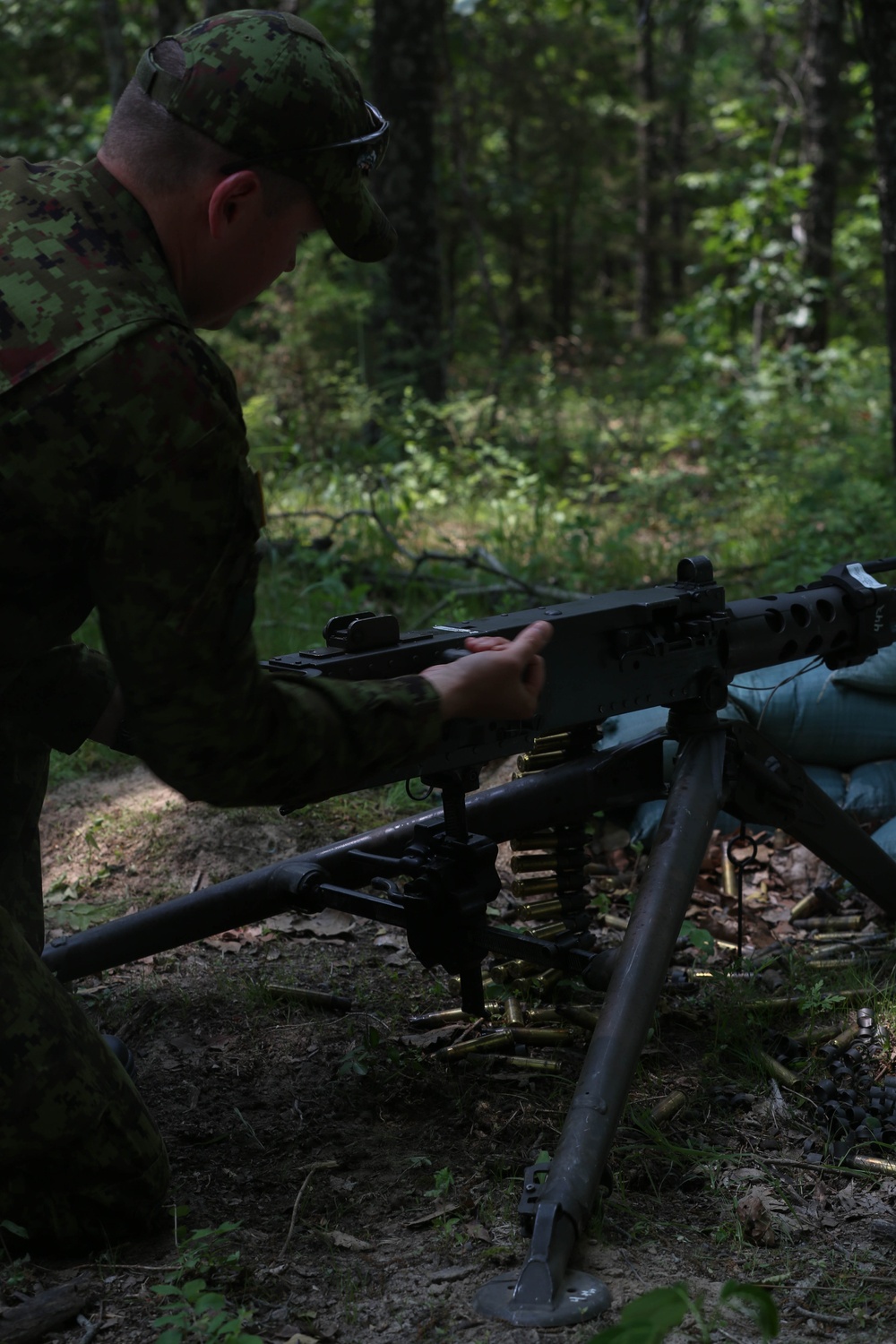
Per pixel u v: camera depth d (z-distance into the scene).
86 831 3.83
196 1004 2.96
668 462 9.97
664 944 2.26
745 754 2.71
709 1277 1.96
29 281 1.63
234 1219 2.15
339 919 3.42
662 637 2.50
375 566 6.19
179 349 1.64
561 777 2.73
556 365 17.16
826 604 2.81
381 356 10.33
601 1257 2.00
